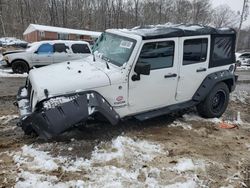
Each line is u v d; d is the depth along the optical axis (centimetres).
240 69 2341
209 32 629
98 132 553
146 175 420
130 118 574
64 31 4053
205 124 639
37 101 453
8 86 1080
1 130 559
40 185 381
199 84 640
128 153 476
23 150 467
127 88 528
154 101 573
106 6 6450
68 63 580
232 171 448
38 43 1449
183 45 588
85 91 480
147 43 535
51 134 435
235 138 575
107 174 415
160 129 595
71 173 413
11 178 394
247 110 793
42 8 6925
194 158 479
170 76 579
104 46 599
